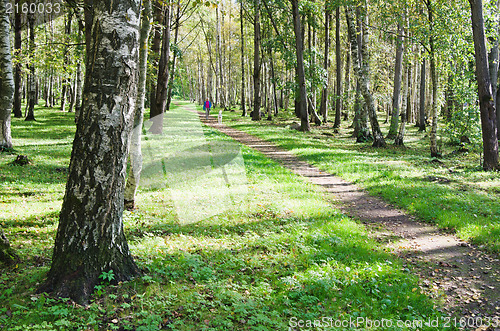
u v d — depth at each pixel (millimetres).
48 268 4961
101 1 4387
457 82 17953
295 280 5395
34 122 27297
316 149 19938
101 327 3861
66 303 4141
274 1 32312
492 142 15016
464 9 17000
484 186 12148
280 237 7137
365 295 5258
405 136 28922
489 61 18750
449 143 23297
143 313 4094
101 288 4422
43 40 25656
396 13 18953
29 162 12477
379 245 7387
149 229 7117
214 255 6125
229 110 54000
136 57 4633
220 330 4020
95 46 4434
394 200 10531
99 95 4383
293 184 11906
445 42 17312
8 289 4285
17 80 29672
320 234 7398
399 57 25125
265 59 46031
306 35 48281
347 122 39656
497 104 18688
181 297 4625
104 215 4539
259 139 23844
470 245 7449
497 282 5930
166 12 19562
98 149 4418
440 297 5441
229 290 4941
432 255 7027
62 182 10656
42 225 7012
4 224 6832
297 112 41406
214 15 52156
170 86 32281
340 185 12609
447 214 8906
